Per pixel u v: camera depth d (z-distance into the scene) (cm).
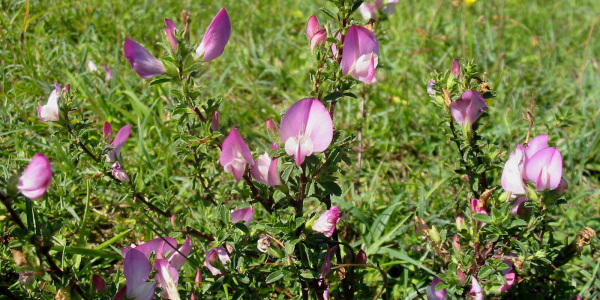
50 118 26
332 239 26
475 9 63
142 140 34
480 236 25
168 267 23
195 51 23
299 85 46
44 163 21
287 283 26
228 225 25
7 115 35
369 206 34
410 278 31
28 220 23
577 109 44
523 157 24
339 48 24
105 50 45
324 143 23
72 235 30
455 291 25
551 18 65
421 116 42
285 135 23
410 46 52
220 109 40
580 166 36
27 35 42
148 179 34
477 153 27
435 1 66
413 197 35
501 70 46
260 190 24
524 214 25
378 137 41
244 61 48
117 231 31
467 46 53
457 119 26
